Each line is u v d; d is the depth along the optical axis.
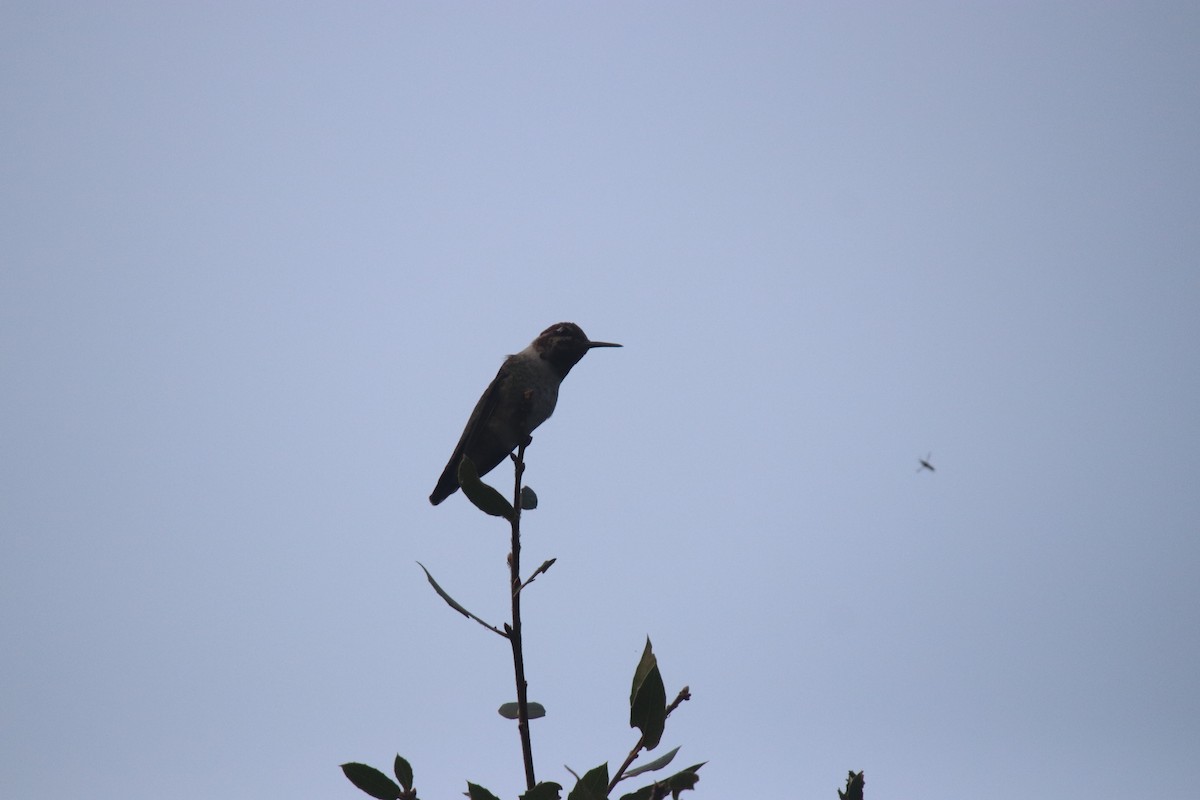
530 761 5.16
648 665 5.16
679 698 5.07
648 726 5.01
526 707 5.31
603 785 4.87
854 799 5.13
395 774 5.13
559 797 4.79
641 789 4.77
